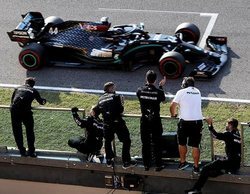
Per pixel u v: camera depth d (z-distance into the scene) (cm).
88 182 3728
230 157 3388
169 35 5112
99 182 3709
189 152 3559
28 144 3691
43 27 4988
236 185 3497
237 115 4159
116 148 3653
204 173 3419
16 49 5166
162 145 3550
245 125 3438
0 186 3794
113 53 4706
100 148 3659
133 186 3628
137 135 3616
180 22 5509
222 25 5422
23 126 3831
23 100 3544
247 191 3500
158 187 3619
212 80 4597
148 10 5744
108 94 3466
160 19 5575
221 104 4306
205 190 3553
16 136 3669
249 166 3497
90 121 3541
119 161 3659
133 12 5725
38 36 4878
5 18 5697
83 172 3709
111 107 3425
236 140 3372
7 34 5312
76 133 3712
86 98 4453
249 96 4400
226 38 4934
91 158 3681
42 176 3788
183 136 3391
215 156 3572
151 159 3569
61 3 5947
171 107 3372
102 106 3444
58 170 3744
